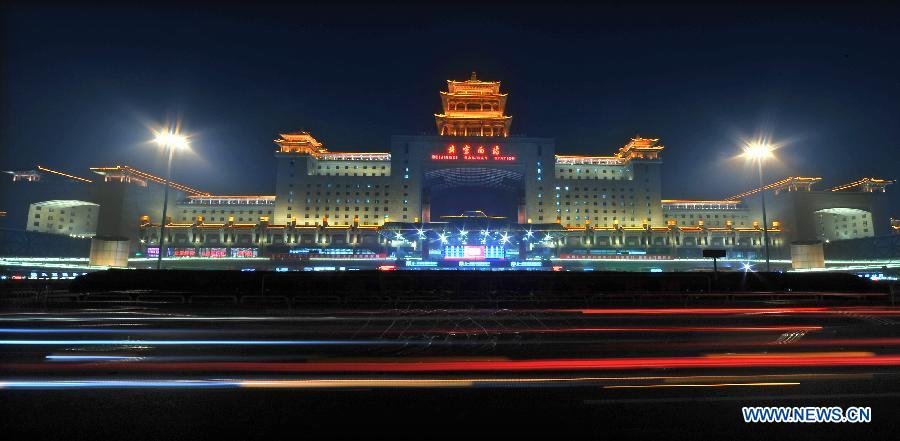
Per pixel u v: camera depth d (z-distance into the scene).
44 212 110.38
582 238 102.81
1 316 17.55
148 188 111.88
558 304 23.19
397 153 114.25
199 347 10.59
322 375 8.03
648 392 7.07
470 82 127.69
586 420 5.97
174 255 96.12
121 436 5.45
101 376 7.97
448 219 99.81
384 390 7.19
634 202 115.56
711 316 17.34
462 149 114.88
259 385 7.44
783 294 24.88
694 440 5.38
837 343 11.16
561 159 122.75
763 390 7.16
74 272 84.12
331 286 26.52
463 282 27.00
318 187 113.00
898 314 18.33
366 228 101.25
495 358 9.38
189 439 5.39
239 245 101.38
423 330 13.44
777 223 109.25
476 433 5.59
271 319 16.52
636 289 27.14
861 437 5.44
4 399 6.76
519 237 100.00
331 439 5.41
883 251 88.88
